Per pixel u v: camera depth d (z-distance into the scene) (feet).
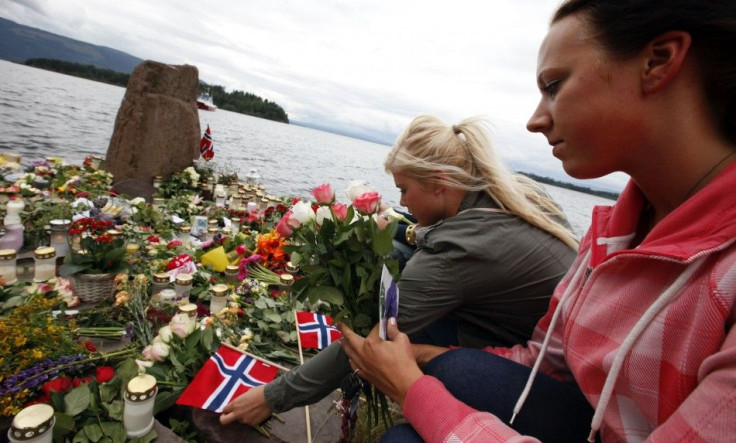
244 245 11.68
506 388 3.45
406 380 3.20
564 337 2.91
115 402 5.21
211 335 6.39
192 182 19.45
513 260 4.23
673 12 1.92
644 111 2.12
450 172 4.49
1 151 26.61
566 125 2.33
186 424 5.50
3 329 5.33
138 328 7.31
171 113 19.72
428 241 4.54
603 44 2.12
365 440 6.00
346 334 3.85
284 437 5.37
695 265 2.04
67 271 7.61
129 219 13.39
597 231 3.18
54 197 13.07
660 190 2.39
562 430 3.28
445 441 2.69
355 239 3.89
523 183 5.15
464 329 4.93
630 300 2.39
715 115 2.07
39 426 4.32
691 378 1.97
